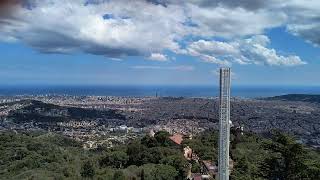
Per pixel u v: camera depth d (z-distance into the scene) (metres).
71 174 71.56
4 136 105.31
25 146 97.00
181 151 81.62
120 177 63.69
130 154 79.94
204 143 90.44
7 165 85.12
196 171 68.12
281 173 35.94
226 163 36.59
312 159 36.62
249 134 97.94
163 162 70.75
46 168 79.12
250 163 52.38
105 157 80.81
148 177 62.41
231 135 89.56
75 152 104.50
